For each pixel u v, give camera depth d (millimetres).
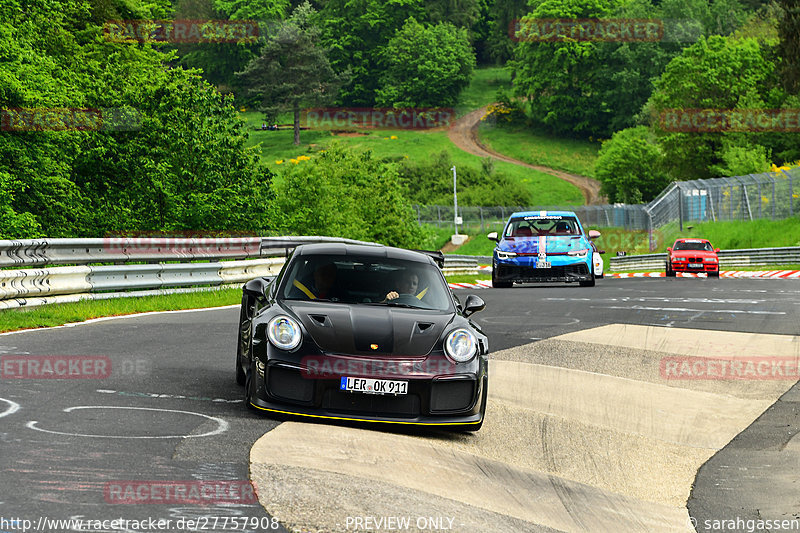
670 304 66125
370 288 28812
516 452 26172
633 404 34031
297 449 21750
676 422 32062
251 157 140375
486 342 28031
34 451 19672
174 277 64250
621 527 21031
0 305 46438
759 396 36312
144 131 136500
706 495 24500
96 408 24859
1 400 25016
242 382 30484
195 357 36062
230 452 20984
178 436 22203
